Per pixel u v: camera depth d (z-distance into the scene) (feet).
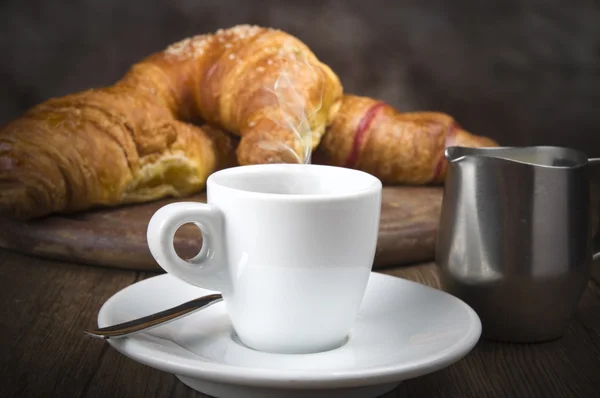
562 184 1.75
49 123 2.38
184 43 2.73
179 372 1.49
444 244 1.84
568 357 1.77
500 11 3.45
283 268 1.61
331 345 1.66
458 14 3.46
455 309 1.71
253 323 1.65
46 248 2.22
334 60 3.50
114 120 2.43
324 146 2.67
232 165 2.68
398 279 1.85
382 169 2.67
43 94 3.45
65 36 3.41
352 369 1.49
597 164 1.80
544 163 1.88
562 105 3.51
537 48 3.47
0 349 1.78
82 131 2.38
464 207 1.79
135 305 1.71
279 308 1.63
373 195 1.64
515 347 1.80
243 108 2.49
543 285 1.76
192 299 1.77
